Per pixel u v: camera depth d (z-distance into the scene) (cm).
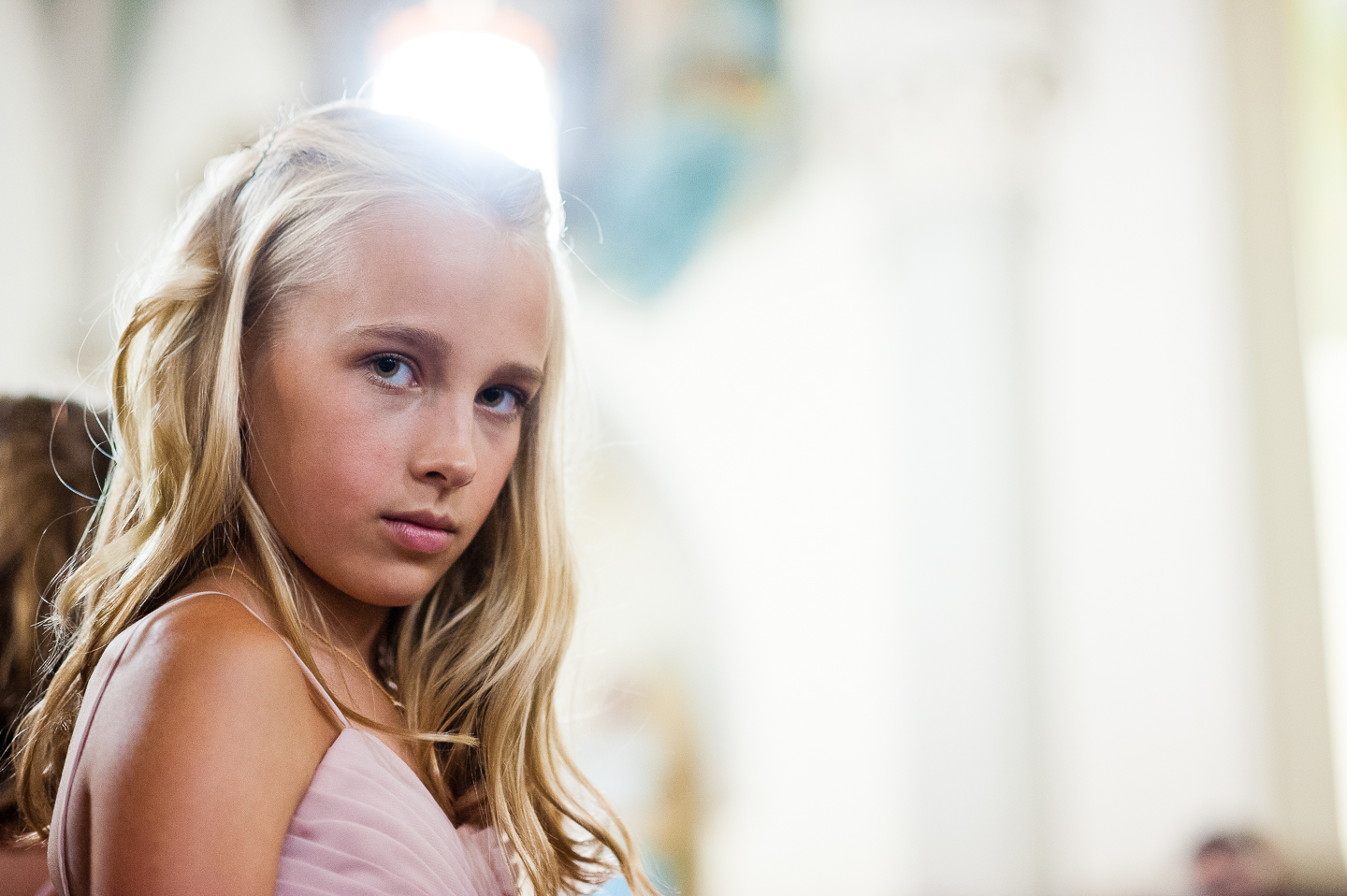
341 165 58
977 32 449
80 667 59
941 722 442
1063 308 485
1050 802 436
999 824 432
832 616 493
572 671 98
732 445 507
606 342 509
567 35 481
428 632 76
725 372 509
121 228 468
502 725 73
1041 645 446
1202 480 479
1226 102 497
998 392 457
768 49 493
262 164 62
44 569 88
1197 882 420
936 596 450
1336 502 483
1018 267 464
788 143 498
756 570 501
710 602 502
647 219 502
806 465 502
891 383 495
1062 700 464
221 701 48
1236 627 471
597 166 496
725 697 494
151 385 59
